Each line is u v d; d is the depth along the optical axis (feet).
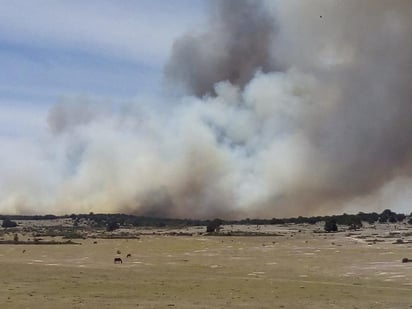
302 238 511.81
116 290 162.09
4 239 505.66
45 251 357.41
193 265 261.24
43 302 136.26
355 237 509.35
